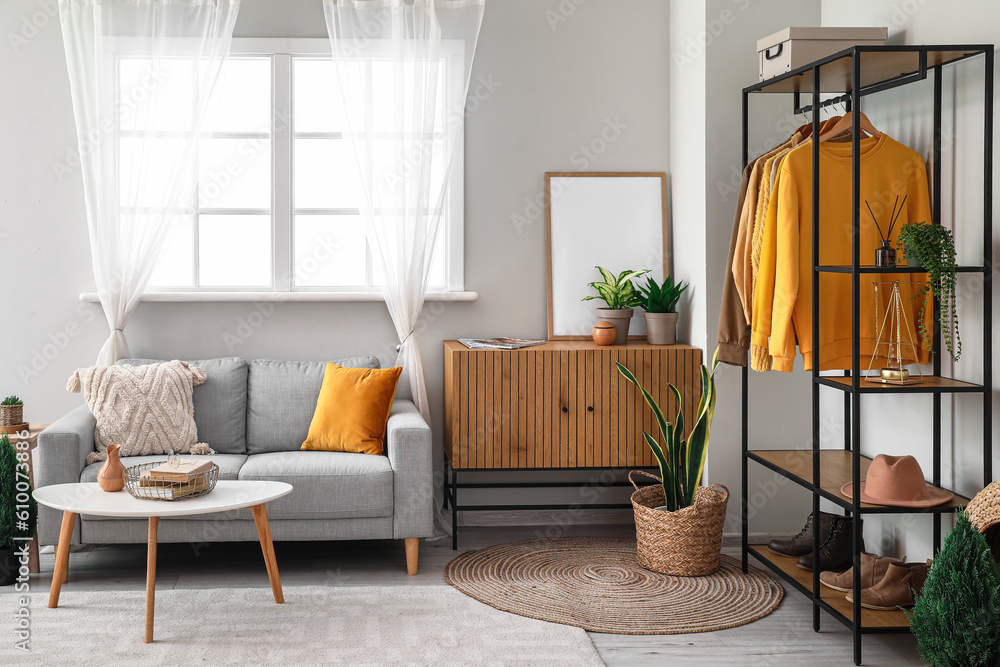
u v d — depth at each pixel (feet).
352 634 8.66
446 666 7.95
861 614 8.36
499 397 11.64
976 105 8.43
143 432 11.12
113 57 12.00
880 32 9.26
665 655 8.34
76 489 9.10
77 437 10.28
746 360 10.32
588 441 11.76
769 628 9.02
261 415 11.93
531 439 11.72
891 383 8.25
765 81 9.82
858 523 7.97
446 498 13.10
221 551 11.53
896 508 7.98
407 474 10.50
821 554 9.64
